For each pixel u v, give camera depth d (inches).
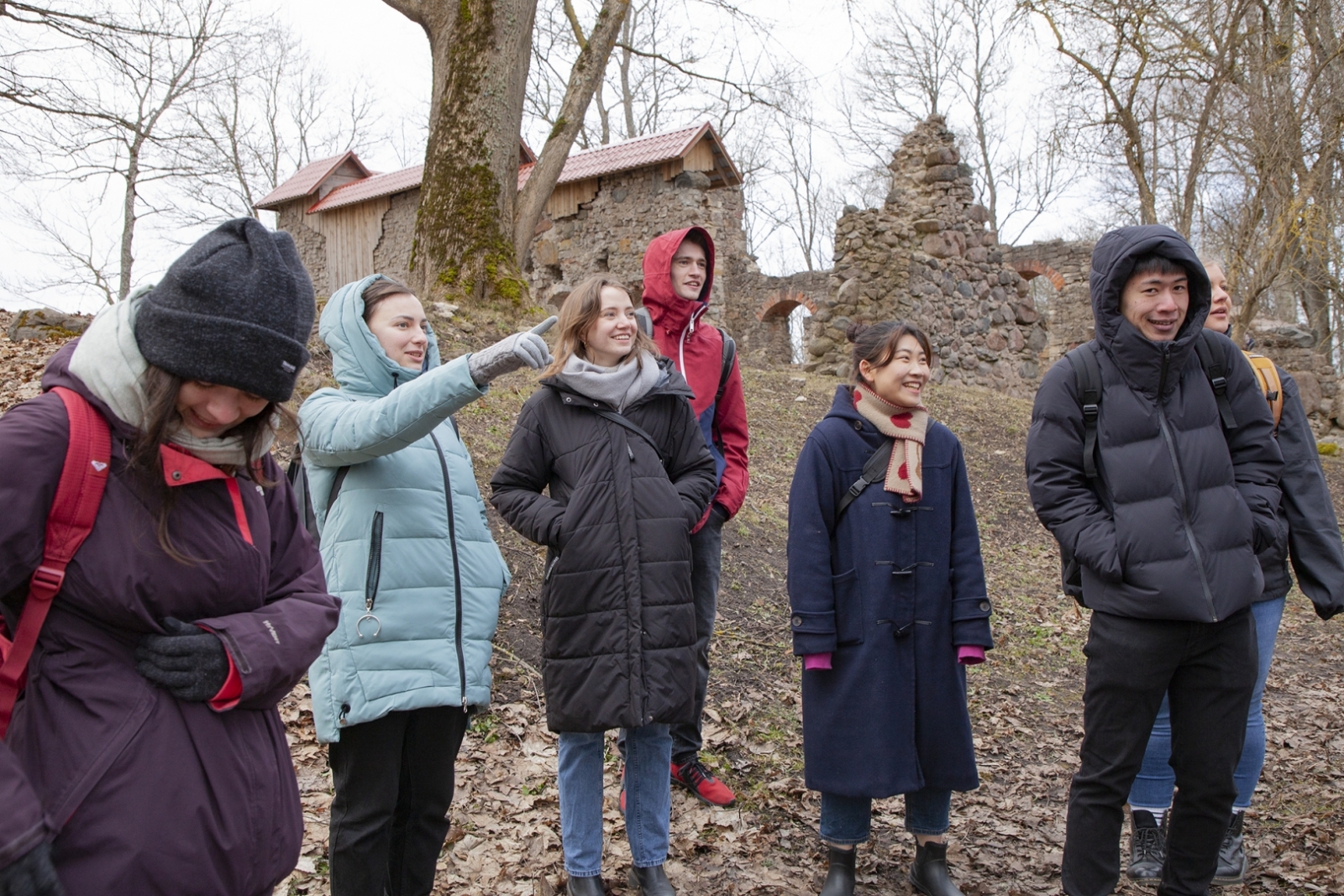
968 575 121.0
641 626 107.4
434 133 374.0
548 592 110.8
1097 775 110.8
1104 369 113.0
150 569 62.2
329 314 101.7
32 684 60.9
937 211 514.9
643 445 114.3
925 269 506.3
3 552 57.8
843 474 122.0
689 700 108.5
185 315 60.6
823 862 130.0
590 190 692.1
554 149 402.3
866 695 117.1
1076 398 113.7
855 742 116.3
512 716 155.7
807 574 118.3
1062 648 226.4
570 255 705.0
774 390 426.3
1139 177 533.0
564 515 110.4
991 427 422.9
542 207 400.5
